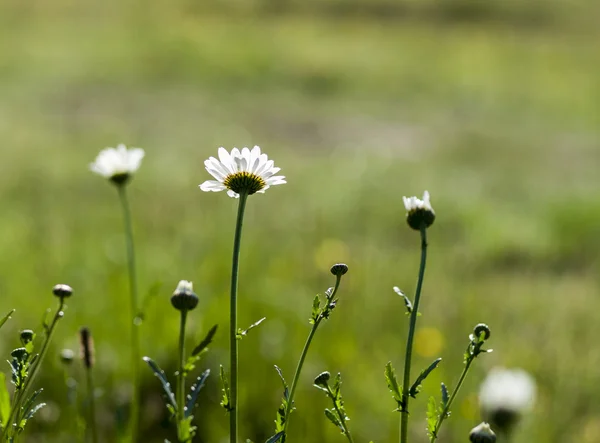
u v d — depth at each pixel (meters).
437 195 9.83
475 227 8.25
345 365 4.14
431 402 1.79
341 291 5.49
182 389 1.73
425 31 28.11
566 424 3.97
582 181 11.46
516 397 2.63
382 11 31.00
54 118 14.24
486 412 2.65
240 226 1.73
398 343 4.61
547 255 7.46
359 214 8.62
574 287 6.51
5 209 7.61
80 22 26.42
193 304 1.73
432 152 13.17
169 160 11.18
